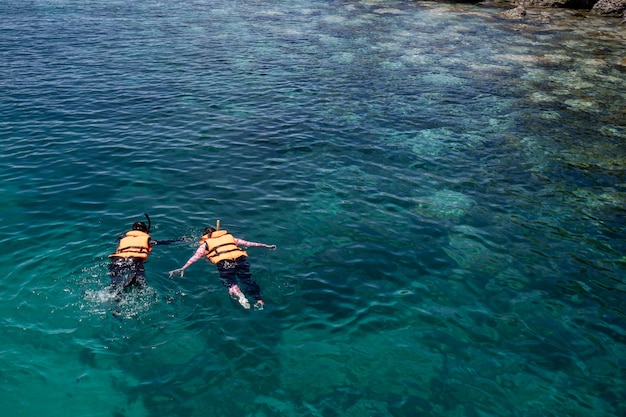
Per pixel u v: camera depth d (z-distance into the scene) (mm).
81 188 12352
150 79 21469
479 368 7586
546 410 6902
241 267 9281
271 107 18938
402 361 7645
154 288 8750
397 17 38438
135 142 15250
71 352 7457
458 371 7508
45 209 11297
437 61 26656
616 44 31328
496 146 16453
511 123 18531
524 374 7516
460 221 11898
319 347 7832
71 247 9891
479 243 11023
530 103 20828
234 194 12469
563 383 7387
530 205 12859
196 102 19031
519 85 23172
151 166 13727
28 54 24094
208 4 41594
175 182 12906
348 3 44250
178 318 8195
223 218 11320
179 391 6926
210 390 6965
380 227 11414
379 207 12312
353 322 8406
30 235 10250
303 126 17250
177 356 7500
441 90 21984
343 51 28016
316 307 8695
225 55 26047
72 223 10773
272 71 23656
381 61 26234
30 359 7289
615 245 11273
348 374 7355
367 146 15914
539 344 8156
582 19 38719
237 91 20531
